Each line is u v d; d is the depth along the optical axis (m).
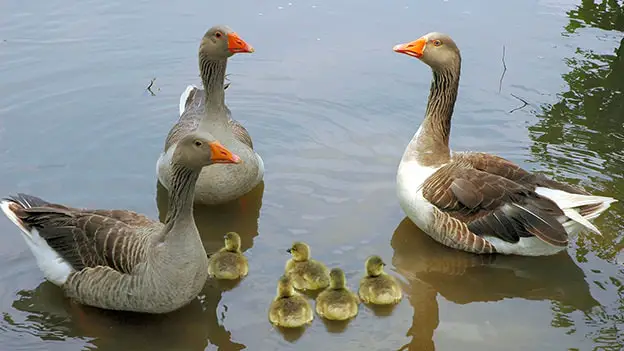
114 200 3.49
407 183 3.36
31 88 3.98
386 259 3.31
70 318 3.08
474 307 3.17
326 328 3.08
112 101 3.95
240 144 3.46
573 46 4.27
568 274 3.27
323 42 4.28
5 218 3.41
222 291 3.19
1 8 4.43
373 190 3.58
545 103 3.96
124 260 3.01
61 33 4.29
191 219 2.99
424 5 4.54
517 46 4.27
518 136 3.79
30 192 3.50
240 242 3.35
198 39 4.27
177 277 2.98
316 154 3.74
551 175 3.59
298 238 3.37
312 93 4.03
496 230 3.28
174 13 4.44
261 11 4.46
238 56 4.20
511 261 3.33
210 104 3.43
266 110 3.95
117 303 3.04
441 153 3.37
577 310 3.15
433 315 3.14
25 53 4.16
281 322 3.06
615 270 3.28
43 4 4.48
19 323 3.06
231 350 3.01
